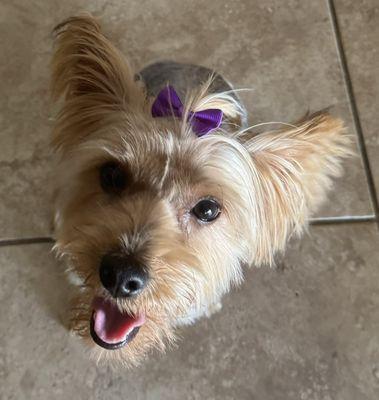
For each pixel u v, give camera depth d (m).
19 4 0.45
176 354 0.38
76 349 0.38
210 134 0.29
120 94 0.30
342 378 0.39
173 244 0.28
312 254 0.41
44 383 0.37
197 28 0.47
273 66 0.46
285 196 0.31
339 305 0.40
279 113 0.45
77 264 0.29
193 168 0.28
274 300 0.40
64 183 0.31
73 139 0.31
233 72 0.46
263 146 0.29
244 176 0.29
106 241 0.27
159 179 0.28
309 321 0.40
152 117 0.29
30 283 0.39
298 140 0.28
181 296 0.28
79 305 0.32
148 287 0.27
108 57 0.29
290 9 0.48
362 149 0.44
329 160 0.30
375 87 0.46
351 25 0.48
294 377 0.38
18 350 0.38
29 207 0.40
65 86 0.29
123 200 0.29
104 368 0.38
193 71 0.37
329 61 0.46
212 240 0.30
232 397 0.38
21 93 0.43
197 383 0.38
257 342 0.39
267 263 0.38
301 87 0.46
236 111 0.32
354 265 0.41
